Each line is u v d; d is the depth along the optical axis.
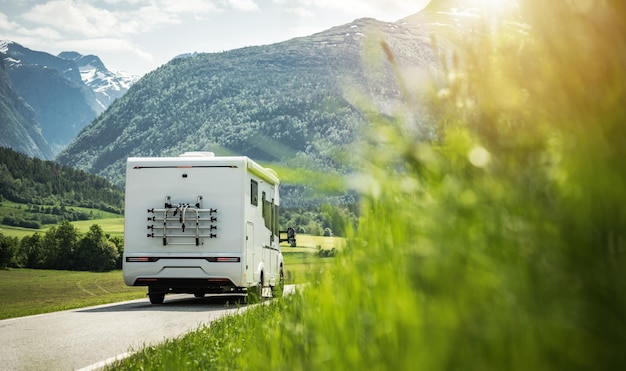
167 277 16.86
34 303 54.00
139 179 17.09
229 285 16.83
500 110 1.67
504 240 1.25
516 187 1.37
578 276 1.04
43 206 191.12
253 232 17.64
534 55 1.58
